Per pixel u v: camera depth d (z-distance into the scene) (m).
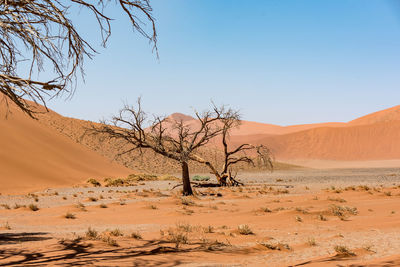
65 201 26.14
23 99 5.04
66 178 44.56
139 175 58.75
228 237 10.49
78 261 6.74
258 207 20.62
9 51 5.37
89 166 55.22
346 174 72.94
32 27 4.79
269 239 10.39
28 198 28.77
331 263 6.71
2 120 50.72
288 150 168.62
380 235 10.73
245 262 7.34
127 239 9.74
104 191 36.00
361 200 23.86
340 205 20.61
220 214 17.23
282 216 15.50
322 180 53.66
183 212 17.48
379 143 164.12
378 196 26.08
